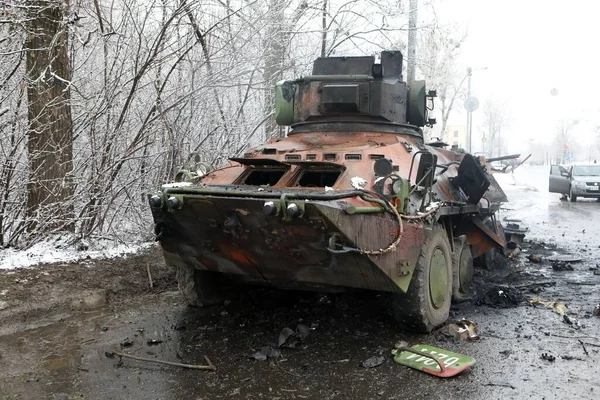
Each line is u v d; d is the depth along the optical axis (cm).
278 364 507
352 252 498
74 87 823
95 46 878
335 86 670
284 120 745
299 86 723
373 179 546
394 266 530
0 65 791
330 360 518
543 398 434
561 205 2148
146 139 928
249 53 1016
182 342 564
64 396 438
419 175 582
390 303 678
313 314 654
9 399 433
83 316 646
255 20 994
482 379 472
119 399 434
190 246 588
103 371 489
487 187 724
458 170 720
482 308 699
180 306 688
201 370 492
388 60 753
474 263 919
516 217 1719
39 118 783
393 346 554
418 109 736
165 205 540
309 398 438
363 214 495
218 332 595
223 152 1081
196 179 620
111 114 888
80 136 923
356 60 756
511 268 943
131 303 698
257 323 624
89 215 844
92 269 747
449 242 693
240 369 495
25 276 686
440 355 514
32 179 768
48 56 783
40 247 796
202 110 1054
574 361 512
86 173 888
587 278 865
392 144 624
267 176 620
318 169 574
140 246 884
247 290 735
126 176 941
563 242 1223
